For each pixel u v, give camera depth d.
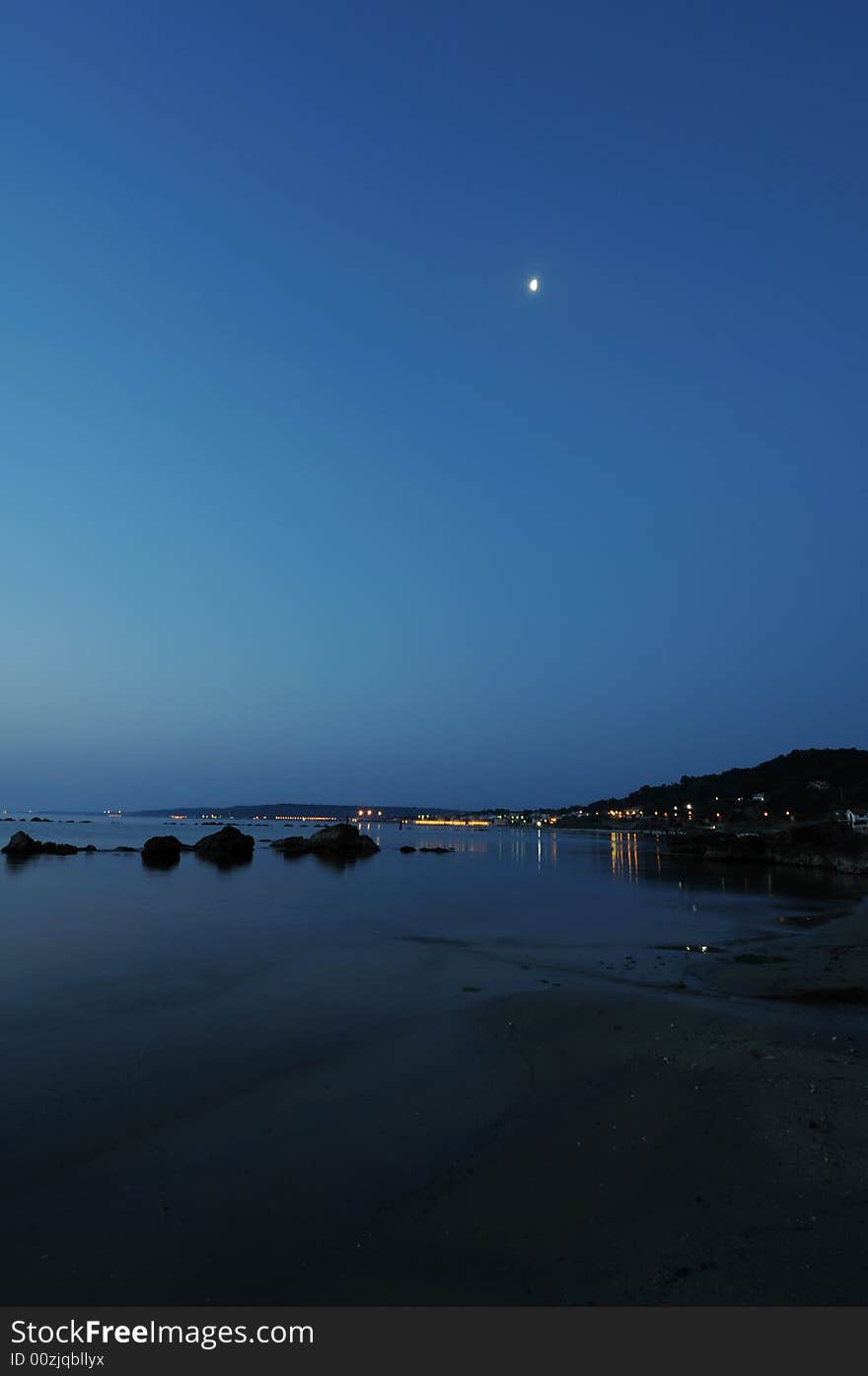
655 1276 5.89
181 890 40.19
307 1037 12.91
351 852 85.44
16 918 27.83
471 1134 8.75
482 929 26.94
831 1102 9.42
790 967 19.45
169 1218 6.91
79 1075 10.81
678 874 61.66
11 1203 7.20
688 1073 10.58
